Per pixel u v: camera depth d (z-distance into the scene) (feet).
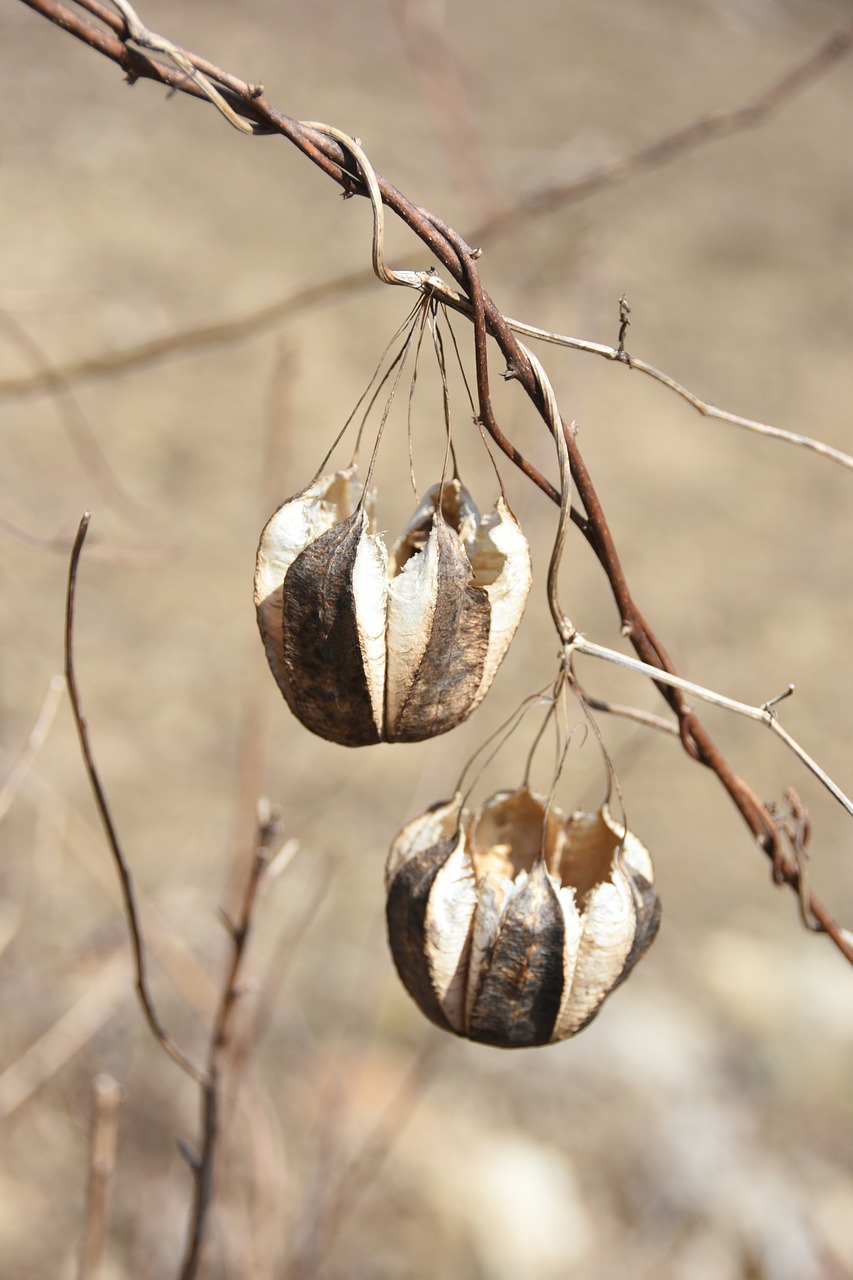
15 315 27.37
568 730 5.51
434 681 5.10
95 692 20.67
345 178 4.90
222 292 30.66
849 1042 17.76
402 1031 16.05
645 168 12.09
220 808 18.81
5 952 13.92
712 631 25.29
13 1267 12.46
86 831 15.34
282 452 11.43
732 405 32.07
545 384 5.14
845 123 48.03
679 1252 14.80
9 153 33.30
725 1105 16.56
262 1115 11.02
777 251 38.73
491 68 44.11
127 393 27.30
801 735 23.39
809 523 29.12
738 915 19.71
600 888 5.35
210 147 36.58
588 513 5.48
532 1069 16.34
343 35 42.91
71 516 23.73
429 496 5.31
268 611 5.12
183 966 13.29
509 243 27.58
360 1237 13.60
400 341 30.83
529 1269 14.05
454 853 5.41
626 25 50.67
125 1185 13.08
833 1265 14.97
